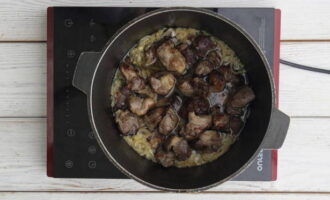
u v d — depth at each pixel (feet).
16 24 2.64
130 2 2.59
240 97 2.28
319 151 2.63
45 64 2.65
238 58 2.35
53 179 2.68
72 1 2.61
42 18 2.64
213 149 2.36
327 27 2.61
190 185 2.19
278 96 2.52
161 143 2.39
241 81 2.36
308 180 2.63
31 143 2.67
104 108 2.28
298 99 2.62
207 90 2.33
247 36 2.02
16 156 2.67
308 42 2.62
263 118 2.13
